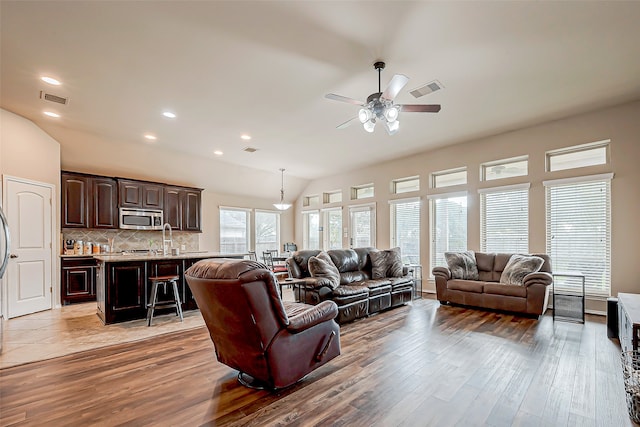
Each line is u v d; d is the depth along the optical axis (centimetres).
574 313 440
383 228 711
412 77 334
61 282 515
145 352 308
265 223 909
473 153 560
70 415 199
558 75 332
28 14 234
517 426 186
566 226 463
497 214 537
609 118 423
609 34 262
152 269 446
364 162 711
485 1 225
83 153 552
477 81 344
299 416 197
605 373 254
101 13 235
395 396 221
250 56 295
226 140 550
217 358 262
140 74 326
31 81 340
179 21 245
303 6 230
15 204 439
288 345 227
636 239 402
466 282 486
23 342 337
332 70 320
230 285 204
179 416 198
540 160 484
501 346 317
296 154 647
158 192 655
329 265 452
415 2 226
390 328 385
